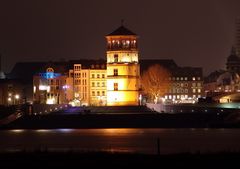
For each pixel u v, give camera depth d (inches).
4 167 4618.6
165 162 4672.7
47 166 4621.1
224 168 4507.9
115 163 4667.8
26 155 4972.9
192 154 4926.2
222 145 6127.0
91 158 4830.2
